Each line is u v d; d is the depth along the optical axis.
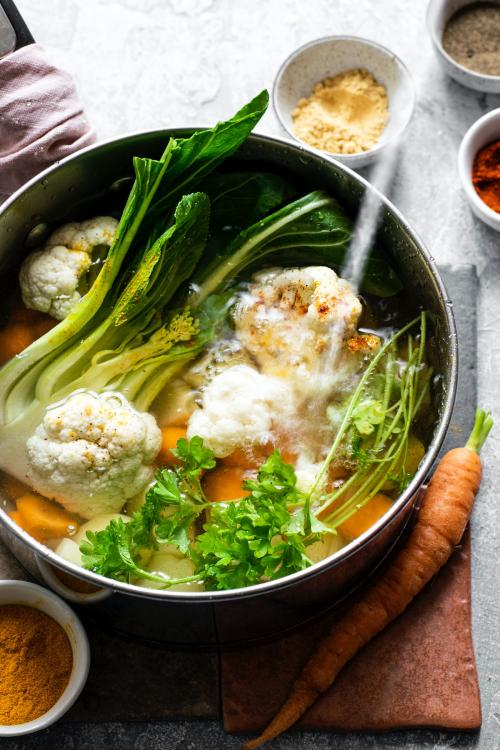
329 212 0.81
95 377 0.78
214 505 0.74
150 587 0.75
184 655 0.80
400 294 0.81
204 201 0.78
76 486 0.77
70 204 0.82
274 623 0.78
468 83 0.91
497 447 0.84
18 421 0.78
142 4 0.94
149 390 0.79
